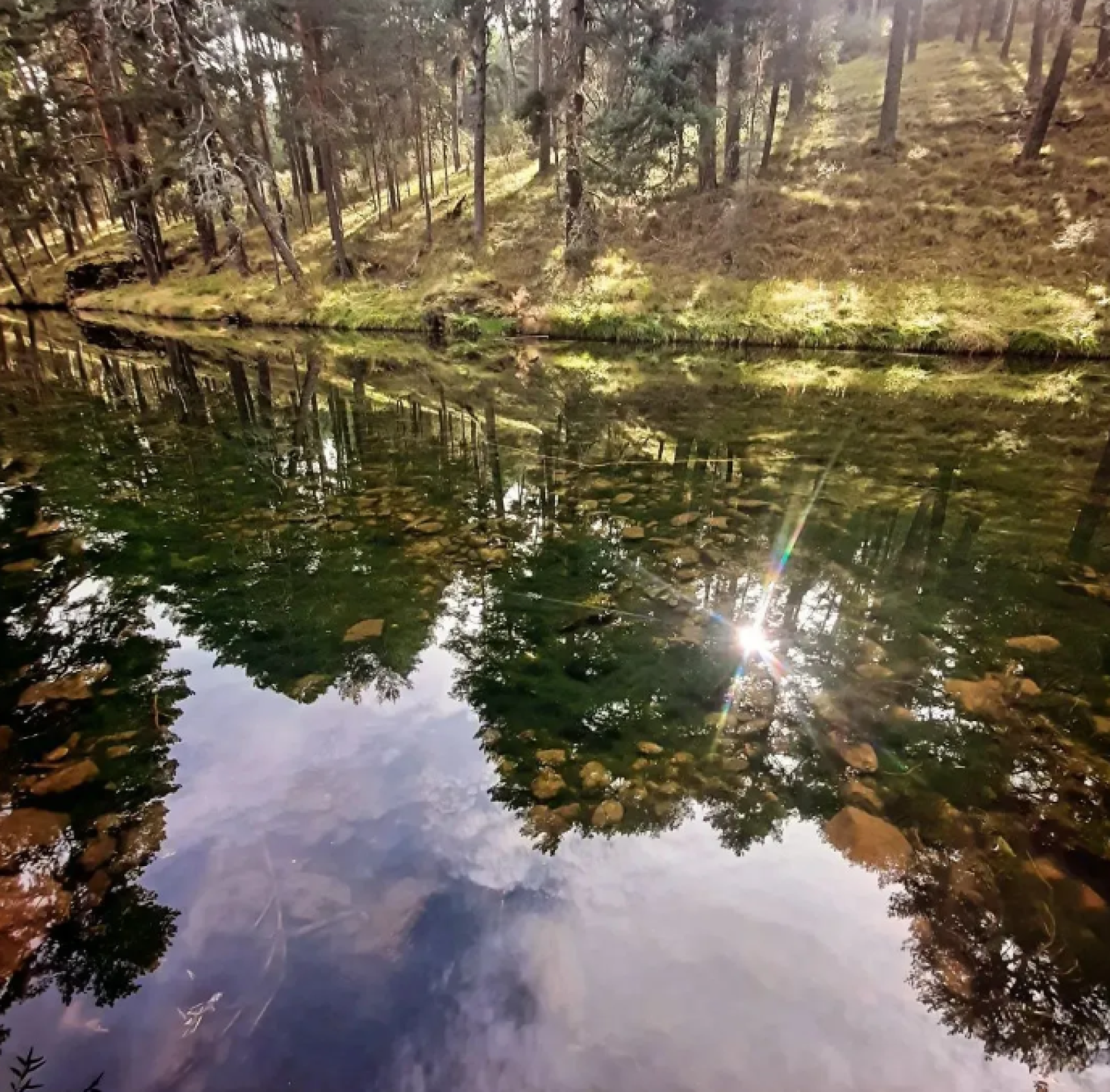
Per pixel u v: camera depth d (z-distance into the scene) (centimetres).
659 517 537
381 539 495
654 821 232
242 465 707
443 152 3027
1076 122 1839
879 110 2269
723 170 2236
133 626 371
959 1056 161
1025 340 1345
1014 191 1698
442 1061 156
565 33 1822
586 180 1920
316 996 170
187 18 1834
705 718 290
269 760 263
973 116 2028
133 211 2573
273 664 333
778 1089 152
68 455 746
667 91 1695
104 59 2358
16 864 212
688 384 1170
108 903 198
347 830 227
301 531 513
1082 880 211
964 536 498
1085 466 677
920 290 1545
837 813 238
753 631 365
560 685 314
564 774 255
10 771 257
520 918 194
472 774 255
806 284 1672
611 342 1708
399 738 276
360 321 2036
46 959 181
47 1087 150
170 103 2100
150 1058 156
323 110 2197
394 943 185
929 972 181
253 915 193
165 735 279
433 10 2058
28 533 514
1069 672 327
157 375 1287
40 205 2878
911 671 327
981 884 209
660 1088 151
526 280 2005
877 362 1355
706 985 176
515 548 477
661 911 198
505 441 800
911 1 2547
